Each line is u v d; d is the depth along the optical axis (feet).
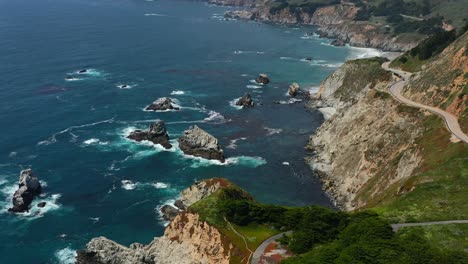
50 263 302.86
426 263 194.49
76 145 461.78
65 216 351.46
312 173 422.41
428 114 379.14
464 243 215.51
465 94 375.45
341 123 467.11
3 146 450.30
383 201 301.22
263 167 431.43
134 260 276.62
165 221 348.59
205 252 249.34
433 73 434.30
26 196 362.94
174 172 419.54
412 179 290.15
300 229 244.22
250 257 226.79
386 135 392.88
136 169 422.00
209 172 420.36
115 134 490.08
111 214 355.97
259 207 261.03
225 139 489.67
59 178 401.70
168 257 269.03
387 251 202.90
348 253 204.13
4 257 306.96
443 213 243.40
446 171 282.97
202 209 267.80
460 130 337.72
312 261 203.00
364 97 474.49
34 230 334.24
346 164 408.46
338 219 247.29
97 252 286.05
